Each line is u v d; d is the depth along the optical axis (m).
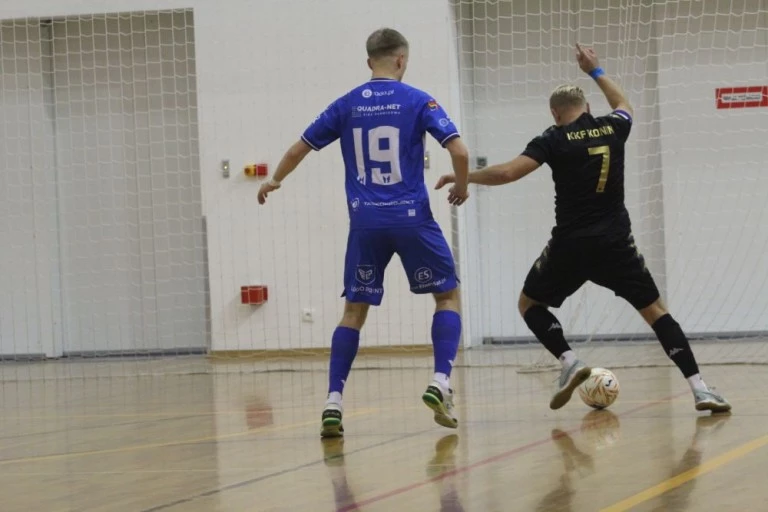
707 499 7.05
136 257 26.55
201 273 26.25
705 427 10.54
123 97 26.50
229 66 25.19
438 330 11.28
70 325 26.77
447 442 10.42
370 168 11.10
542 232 24.88
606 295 24.44
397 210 11.02
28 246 26.61
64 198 26.72
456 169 11.01
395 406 13.99
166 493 8.30
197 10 25.30
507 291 25.05
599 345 23.42
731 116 23.94
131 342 26.61
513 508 7.08
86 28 26.56
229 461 9.87
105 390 18.70
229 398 16.30
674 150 24.14
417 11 24.22
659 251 24.34
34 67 26.44
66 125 26.72
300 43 24.92
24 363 25.83
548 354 21.44
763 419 10.95
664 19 23.69
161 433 12.33
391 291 24.27
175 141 26.33
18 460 10.60
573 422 11.48
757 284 23.95
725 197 24.03
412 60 24.22
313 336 24.94
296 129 24.97
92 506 7.91
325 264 24.88
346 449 10.30
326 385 17.70
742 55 23.86
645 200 24.34
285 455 10.08
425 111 11.05
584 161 11.52
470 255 24.83
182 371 21.95
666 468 8.31
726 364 17.97
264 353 25.06
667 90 24.08
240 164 25.17
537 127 24.91
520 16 24.80
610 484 7.76
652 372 17.30
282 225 25.03
